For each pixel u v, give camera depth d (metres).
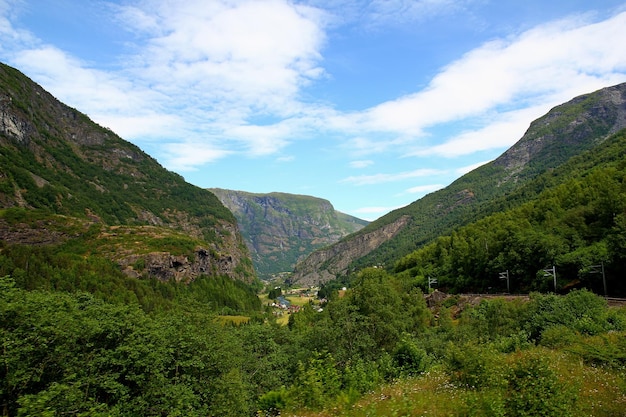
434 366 23.89
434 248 127.12
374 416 12.62
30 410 14.84
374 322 36.88
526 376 12.83
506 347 27.22
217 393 28.58
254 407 32.78
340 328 33.69
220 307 160.88
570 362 17.77
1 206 158.88
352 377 20.00
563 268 65.81
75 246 153.62
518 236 80.00
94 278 116.38
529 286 73.81
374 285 51.22
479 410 11.89
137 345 24.14
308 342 35.56
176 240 186.50
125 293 112.19
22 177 185.38
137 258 155.88
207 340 31.34
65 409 17.58
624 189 68.94
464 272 96.69
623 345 18.28
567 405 11.21
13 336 19.48
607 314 31.39
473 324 46.31
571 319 32.12
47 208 182.88
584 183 91.31
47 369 21.31
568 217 75.75
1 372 18.91
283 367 46.28
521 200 166.88
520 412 11.14
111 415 18.52
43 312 21.83
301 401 17.81
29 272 101.88
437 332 54.00
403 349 25.52
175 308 38.56
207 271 197.75
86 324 23.03
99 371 22.72
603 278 55.19
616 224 60.59
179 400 23.83
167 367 27.44
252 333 50.34
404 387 17.03
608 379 14.54
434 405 13.20
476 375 15.81
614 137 170.12
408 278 118.19
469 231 116.19
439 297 84.31
